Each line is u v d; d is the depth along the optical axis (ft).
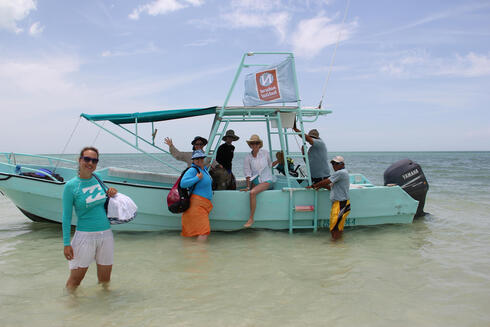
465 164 114.62
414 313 10.14
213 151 21.67
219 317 9.81
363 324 9.46
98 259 11.19
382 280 12.80
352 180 27.02
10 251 16.44
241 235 19.43
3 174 19.43
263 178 20.10
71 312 10.06
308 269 13.97
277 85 19.86
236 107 19.70
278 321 9.60
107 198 10.93
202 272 13.48
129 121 21.90
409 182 22.70
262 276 13.10
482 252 16.55
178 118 22.04
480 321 9.66
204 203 17.74
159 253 15.97
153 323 9.45
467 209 28.43
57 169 24.97
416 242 18.31
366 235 19.75
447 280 12.84
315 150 21.04
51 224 22.72
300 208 19.77
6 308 10.30
